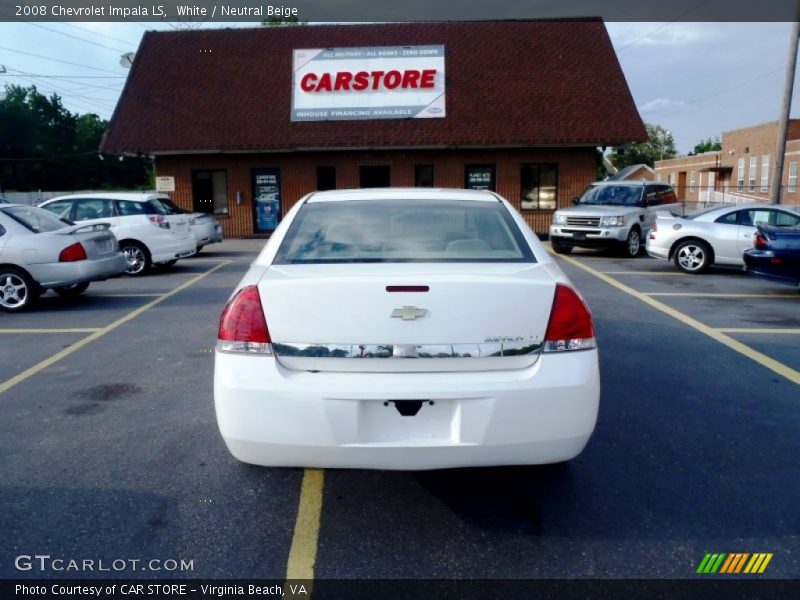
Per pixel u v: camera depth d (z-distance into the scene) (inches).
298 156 892.6
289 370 124.4
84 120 3009.4
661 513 139.1
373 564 121.8
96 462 163.0
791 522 135.4
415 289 122.6
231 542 128.6
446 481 154.1
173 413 197.3
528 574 118.7
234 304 127.0
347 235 150.9
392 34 951.6
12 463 162.4
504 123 860.6
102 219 518.3
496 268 133.9
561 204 878.4
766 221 487.5
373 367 123.6
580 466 161.3
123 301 394.9
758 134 1764.3
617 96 880.3
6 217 368.8
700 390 217.5
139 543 128.0
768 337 291.0
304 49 883.4
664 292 414.3
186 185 906.7
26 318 345.7
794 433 181.3
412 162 884.6
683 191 2294.5
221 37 975.6
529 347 124.8
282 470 159.5
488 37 944.9
